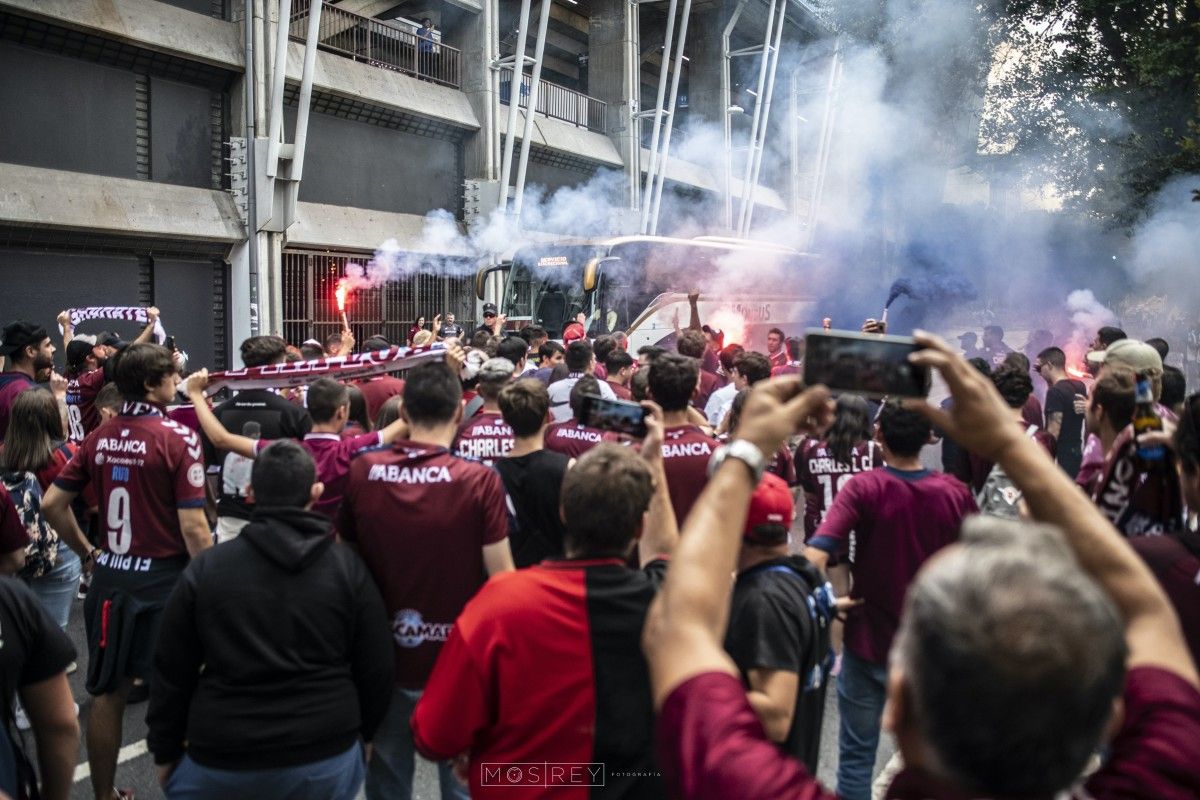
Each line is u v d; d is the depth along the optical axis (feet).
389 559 10.57
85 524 21.89
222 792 8.38
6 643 7.47
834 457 16.88
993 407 4.06
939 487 11.61
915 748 3.11
